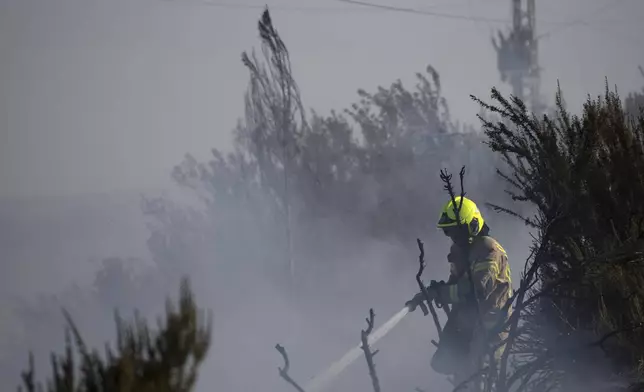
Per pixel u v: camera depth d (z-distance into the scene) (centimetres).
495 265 1750
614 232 1741
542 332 1778
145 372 909
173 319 931
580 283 1602
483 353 1452
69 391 894
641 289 1684
